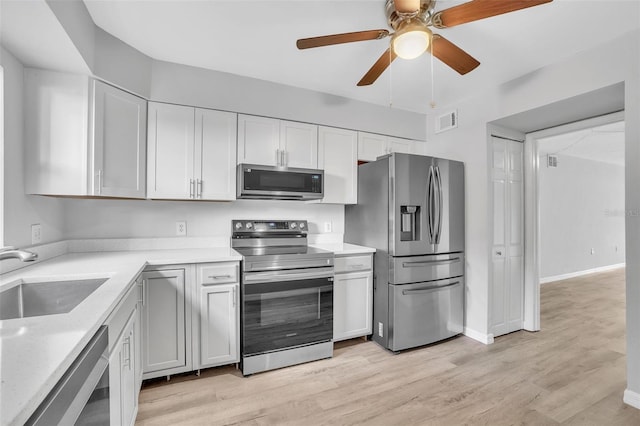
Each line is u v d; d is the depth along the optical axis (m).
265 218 2.93
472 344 2.78
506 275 3.03
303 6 1.70
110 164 2.00
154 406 1.83
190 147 2.38
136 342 1.68
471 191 2.95
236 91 2.53
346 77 2.58
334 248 2.83
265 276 2.25
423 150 3.45
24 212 1.73
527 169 3.16
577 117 2.67
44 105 1.78
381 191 2.76
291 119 2.75
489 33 1.95
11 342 0.76
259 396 1.95
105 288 1.27
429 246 2.75
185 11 1.75
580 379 2.17
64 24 1.44
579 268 5.71
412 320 2.65
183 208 2.63
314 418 1.75
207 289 2.12
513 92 2.59
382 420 1.74
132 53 2.10
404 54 1.58
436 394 1.99
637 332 1.86
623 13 1.74
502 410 1.83
